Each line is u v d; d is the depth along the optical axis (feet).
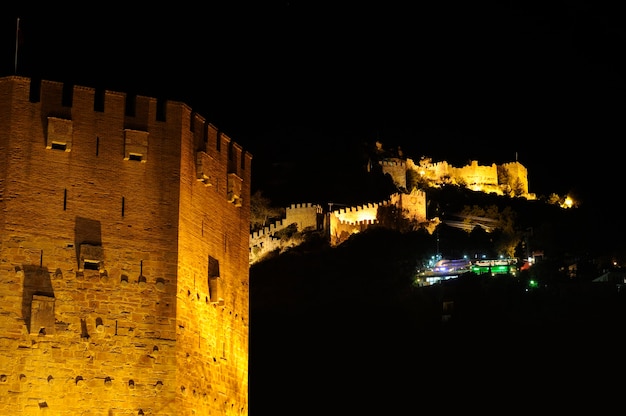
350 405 431.84
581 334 475.72
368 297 561.02
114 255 118.42
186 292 123.24
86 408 112.47
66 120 119.44
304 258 603.67
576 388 419.13
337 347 493.36
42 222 115.75
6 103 117.91
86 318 114.93
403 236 649.20
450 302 536.42
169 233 122.21
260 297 567.59
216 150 135.33
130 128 123.13
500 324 501.56
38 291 113.39
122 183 121.19
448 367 461.78
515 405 413.59
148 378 116.26
